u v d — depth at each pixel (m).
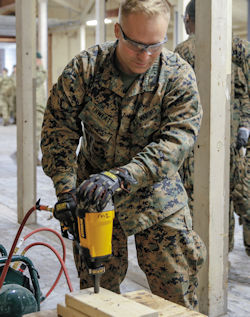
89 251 1.29
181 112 1.54
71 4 15.62
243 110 3.05
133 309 1.18
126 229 1.66
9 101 15.29
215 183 2.34
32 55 4.03
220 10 2.25
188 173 2.78
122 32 1.41
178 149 1.49
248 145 3.01
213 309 2.42
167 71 1.56
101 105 1.61
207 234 2.35
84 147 1.78
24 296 1.80
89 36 18.02
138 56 1.42
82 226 1.29
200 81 2.30
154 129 1.60
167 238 1.66
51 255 3.33
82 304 1.22
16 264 2.11
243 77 2.97
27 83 4.04
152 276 1.73
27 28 3.96
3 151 9.09
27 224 4.11
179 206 1.67
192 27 2.87
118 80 1.58
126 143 1.64
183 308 1.32
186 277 1.70
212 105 2.28
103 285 1.82
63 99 1.63
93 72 1.60
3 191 5.60
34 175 4.14
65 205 1.43
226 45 2.30
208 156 2.31
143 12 1.35
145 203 1.64
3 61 21.31
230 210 3.15
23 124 4.05
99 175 1.33
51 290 2.47
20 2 3.91
